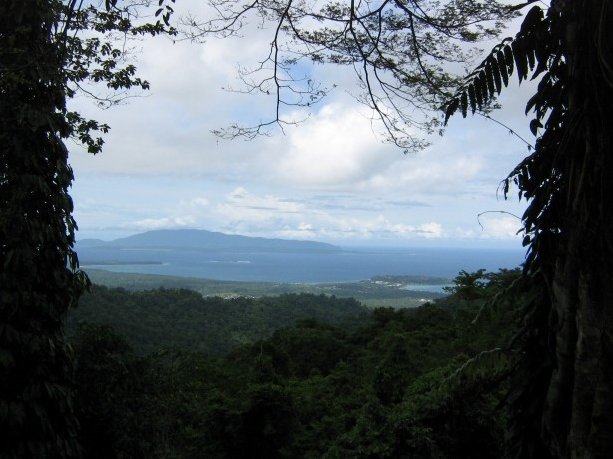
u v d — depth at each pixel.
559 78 2.76
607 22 2.09
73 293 4.27
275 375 10.21
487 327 8.26
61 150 4.14
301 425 10.17
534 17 2.77
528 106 2.87
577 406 2.22
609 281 2.16
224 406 9.14
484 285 10.92
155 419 6.32
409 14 3.93
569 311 2.37
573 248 2.32
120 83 4.51
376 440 6.54
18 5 3.94
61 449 3.81
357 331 25.45
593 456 2.13
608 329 2.14
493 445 6.32
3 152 3.81
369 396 7.91
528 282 3.02
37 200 3.92
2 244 3.77
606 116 2.21
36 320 3.82
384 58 4.18
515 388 2.88
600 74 2.22
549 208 2.76
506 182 3.04
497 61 2.86
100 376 5.48
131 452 5.68
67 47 4.36
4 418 3.52
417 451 6.32
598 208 2.21
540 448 2.71
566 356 2.40
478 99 2.93
